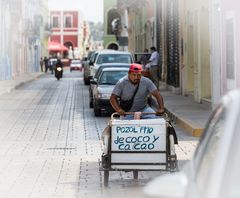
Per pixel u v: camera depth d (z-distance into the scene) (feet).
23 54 361.10
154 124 56.90
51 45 563.89
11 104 154.92
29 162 72.38
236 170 20.07
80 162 72.33
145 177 62.90
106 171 57.88
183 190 21.97
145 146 56.90
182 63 160.56
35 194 55.62
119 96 61.77
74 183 60.49
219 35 111.86
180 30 163.12
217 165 20.48
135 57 192.24
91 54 242.37
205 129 30.25
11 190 57.36
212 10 114.73
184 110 122.31
